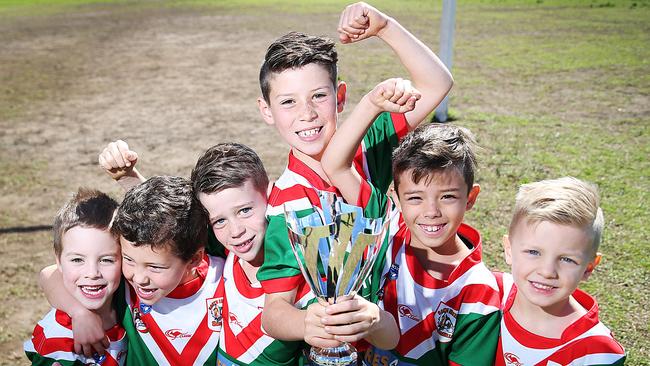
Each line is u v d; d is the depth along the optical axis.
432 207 2.01
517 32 16.23
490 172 6.62
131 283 2.05
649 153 7.12
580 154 7.14
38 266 5.52
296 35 1.95
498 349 2.05
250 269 2.06
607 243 4.98
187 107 10.79
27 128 9.95
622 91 10.06
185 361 2.15
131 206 1.96
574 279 1.88
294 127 1.89
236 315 2.06
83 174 7.79
